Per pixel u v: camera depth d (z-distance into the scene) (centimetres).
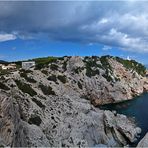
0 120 5150
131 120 9638
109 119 8219
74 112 8031
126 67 17938
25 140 5769
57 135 6675
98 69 15175
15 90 7419
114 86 14975
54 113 7562
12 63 17588
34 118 6669
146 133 7744
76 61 14800
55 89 9731
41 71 12031
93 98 13588
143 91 17812
